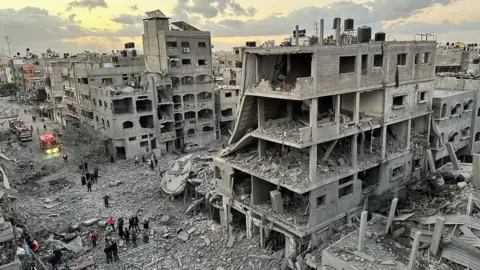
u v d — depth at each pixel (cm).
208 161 4162
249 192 3008
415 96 3031
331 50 2277
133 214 3538
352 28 2833
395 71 2769
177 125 5838
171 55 5544
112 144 5231
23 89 12331
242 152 3070
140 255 2823
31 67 11825
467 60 6288
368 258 2058
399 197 3095
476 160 2778
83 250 2892
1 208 2742
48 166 5069
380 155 2862
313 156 2364
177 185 3778
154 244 2980
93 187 4303
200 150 5872
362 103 2908
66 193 4134
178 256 2798
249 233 2906
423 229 2273
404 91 2905
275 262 2584
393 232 2323
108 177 4634
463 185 2814
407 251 2134
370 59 2561
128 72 6150
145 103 5478
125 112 5447
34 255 2475
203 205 3519
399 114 2909
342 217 2639
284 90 2317
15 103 11356
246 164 2834
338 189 2573
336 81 2361
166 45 5469
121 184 4369
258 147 2888
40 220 3425
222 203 3181
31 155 5666
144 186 4234
